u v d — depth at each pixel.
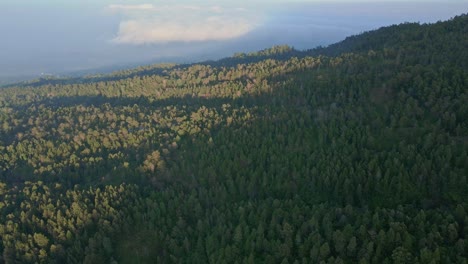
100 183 167.00
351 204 133.62
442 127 148.88
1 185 175.12
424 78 170.38
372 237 107.38
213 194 150.50
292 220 123.19
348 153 148.62
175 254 130.50
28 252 133.50
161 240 136.62
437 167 132.38
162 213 144.12
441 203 124.62
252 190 148.75
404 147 141.88
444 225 105.19
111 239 139.38
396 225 106.62
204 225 134.38
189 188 158.50
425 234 105.06
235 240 122.50
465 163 130.00
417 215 110.31
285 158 155.75
